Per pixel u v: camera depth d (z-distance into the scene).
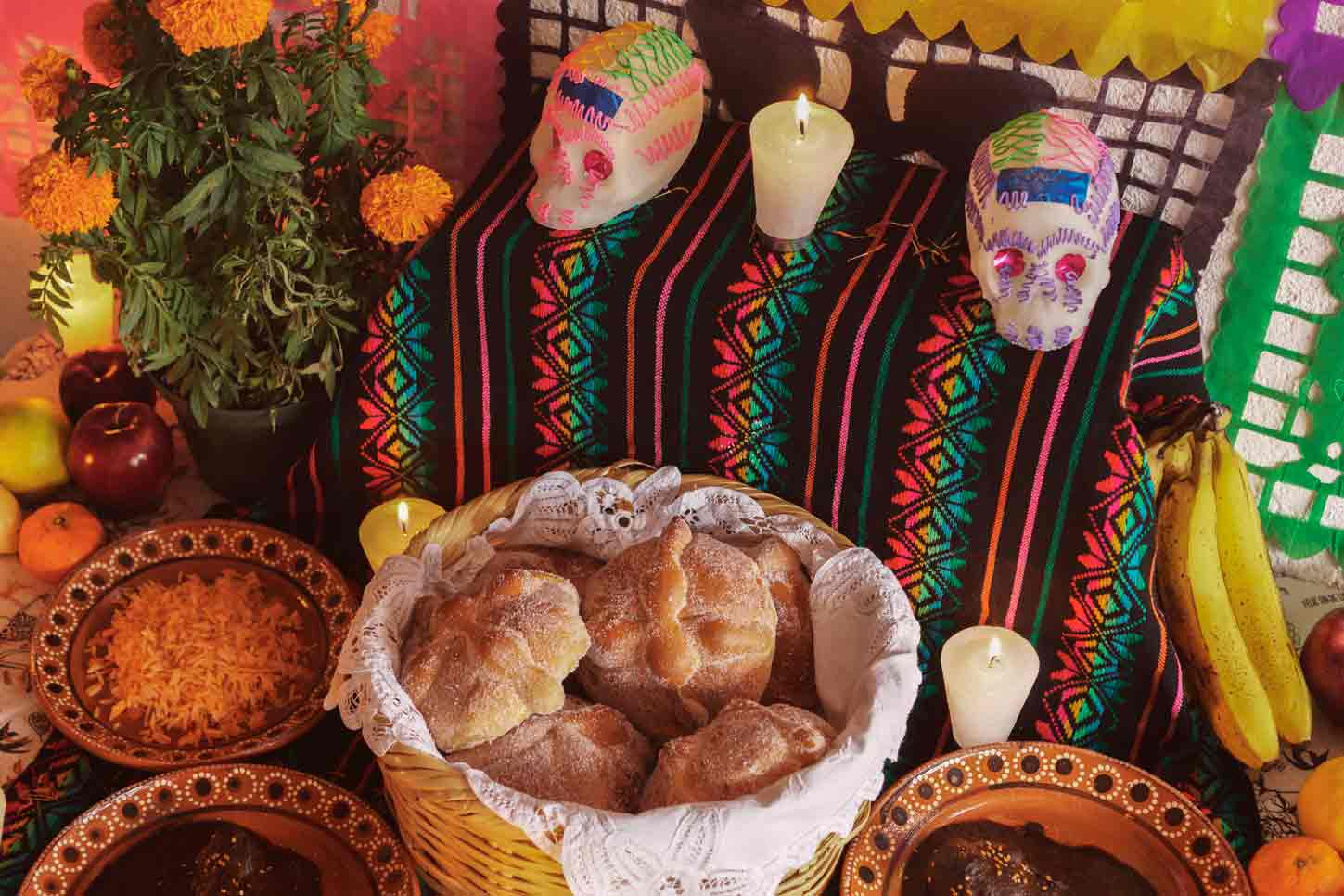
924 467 1.30
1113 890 1.21
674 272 1.29
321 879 1.19
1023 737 1.42
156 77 1.20
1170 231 1.34
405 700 1.11
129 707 1.32
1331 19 1.22
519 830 1.04
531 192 1.33
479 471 1.47
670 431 1.39
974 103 1.38
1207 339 1.46
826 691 1.24
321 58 1.27
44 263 1.26
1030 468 1.27
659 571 1.20
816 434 1.33
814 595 1.26
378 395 1.41
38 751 1.34
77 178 1.15
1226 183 1.34
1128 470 1.24
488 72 1.54
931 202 1.37
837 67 1.41
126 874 1.18
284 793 1.23
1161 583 1.37
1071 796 1.26
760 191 1.26
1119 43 1.28
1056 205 1.15
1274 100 1.28
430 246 1.34
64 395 1.59
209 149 1.27
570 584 1.20
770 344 1.28
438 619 1.18
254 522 1.55
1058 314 1.19
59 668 1.34
